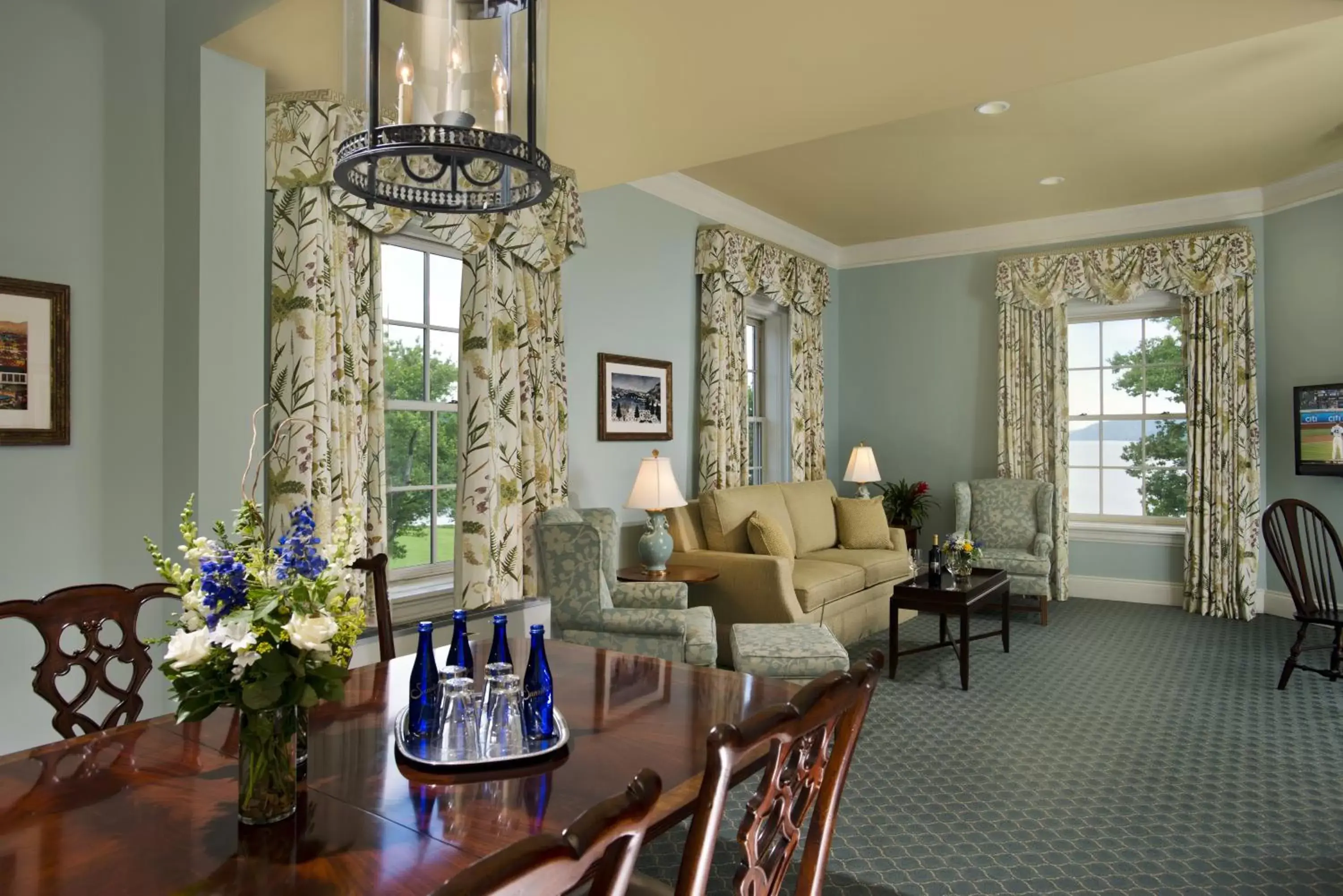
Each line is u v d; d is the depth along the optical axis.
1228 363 6.03
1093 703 4.02
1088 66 2.73
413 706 1.59
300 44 2.61
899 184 5.81
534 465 4.17
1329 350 5.60
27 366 2.36
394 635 3.51
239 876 1.08
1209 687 4.26
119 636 2.59
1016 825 2.71
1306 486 5.76
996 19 2.43
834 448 7.74
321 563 1.31
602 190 4.95
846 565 5.43
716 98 3.00
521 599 4.09
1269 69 4.04
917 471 7.41
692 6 2.37
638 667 2.16
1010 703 4.02
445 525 4.14
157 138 2.67
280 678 1.19
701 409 5.78
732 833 2.70
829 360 7.66
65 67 2.46
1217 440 6.05
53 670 1.73
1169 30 2.48
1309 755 3.31
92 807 1.29
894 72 2.76
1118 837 2.62
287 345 3.04
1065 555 6.63
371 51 1.36
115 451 2.56
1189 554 6.17
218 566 1.20
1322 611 4.23
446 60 1.41
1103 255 6.41
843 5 2.33
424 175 1.65
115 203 2.57
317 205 3.06
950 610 4.30
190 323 2.61
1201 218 6.20
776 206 6.35
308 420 3.02
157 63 2.68
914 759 3.29
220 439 2.65
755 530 4.96
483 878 0.56
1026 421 6.79
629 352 5.21
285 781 1.23
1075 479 6.92
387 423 3.88
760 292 6.42
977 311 7.12
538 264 4.12
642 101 3.01
